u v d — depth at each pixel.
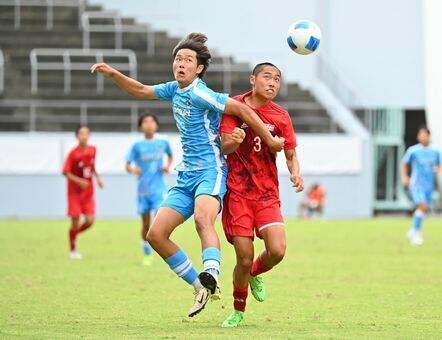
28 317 36.34
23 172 115.44
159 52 136.75
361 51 139.62
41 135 116.44
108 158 115.88
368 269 57.09
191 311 30.89
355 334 31.95
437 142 132.75
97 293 44.69
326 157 119.44
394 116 137.62
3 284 48.19
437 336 31.66
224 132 32.53
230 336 31.08
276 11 141.88
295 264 60.19
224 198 33.47
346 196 120.00
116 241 80.25
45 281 49.78
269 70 33.28
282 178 119.06
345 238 84.00
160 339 30.34
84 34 135.12
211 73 131.38
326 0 140.12
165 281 50.28
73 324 34.47
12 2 138.00
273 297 43.31
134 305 40.31
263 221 32.91
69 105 122.75
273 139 31.94
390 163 135.12
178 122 33.25
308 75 137.50
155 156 62.62
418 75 139.25
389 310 38.88
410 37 139.38
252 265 33.38
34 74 127.12
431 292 45.44
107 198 116.25
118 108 123.06
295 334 31.78
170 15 143.00
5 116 121.06
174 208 32.81
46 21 138.25
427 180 78.81
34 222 104.44
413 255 67.38
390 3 139.38
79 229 65.19
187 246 75.00
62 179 115.94
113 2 142.12
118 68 130.88
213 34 142.50
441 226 102.25
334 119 125.62
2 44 132.62
